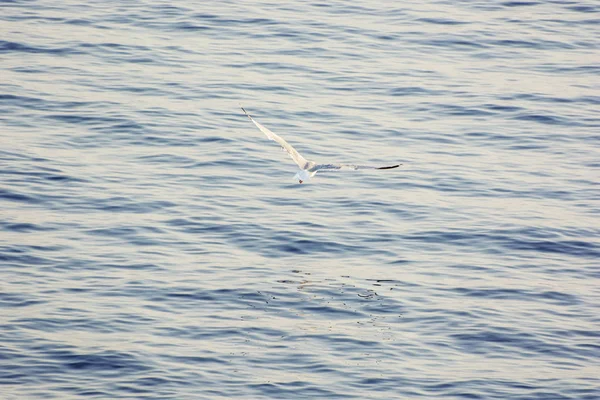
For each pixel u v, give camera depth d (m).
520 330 45.28
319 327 45.41
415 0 88.50
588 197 58.56
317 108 68.38
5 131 63.41
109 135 63.84
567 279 50.03
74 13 82.69
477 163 62.28
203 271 49.84
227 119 66.50
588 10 86.69
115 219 54.56
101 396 39.72
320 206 57.00
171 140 63.59
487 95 71.00
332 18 83.50
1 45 75.56
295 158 24.92
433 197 58.22
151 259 50.75
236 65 74.38
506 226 54.94
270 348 43.59
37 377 40.78
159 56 75.19
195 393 40.09
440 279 49.78
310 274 50.00
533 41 80.19
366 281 49.47
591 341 44.62
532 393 40.72
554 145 64.75
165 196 57.16
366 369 42.16
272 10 84.81
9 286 47.59
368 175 60.44
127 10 83.88
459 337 44.72
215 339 44.16
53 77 71.06
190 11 83.94
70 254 50.88
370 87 71.75
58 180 58.22
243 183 59.12
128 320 45.25
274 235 53.53
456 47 78.81
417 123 67.00
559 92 71.75
